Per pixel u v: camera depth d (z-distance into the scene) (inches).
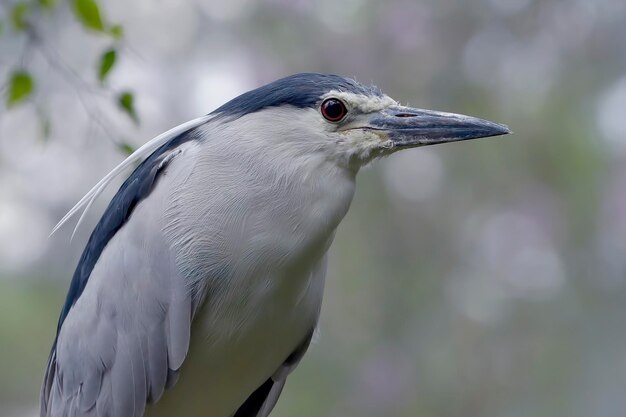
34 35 301.4
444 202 537.3
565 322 536.1
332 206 253.8
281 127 253.3
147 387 259.8
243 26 550.3
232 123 257.6
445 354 519.5
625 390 524.4
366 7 539.2
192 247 252.8
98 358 263.1
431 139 259.3
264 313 257.4
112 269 262.7
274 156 252.1
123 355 259.9
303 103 254.2
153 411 271.7
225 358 262.5
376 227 528.1
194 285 253.4
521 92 557.6
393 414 497.7
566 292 538.3
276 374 284.8
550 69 565.6
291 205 251.0
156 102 553.9
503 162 549.3
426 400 505.7
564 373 529.7
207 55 566.6
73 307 275.1
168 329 255.3
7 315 573.9
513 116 554.9
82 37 431.5
